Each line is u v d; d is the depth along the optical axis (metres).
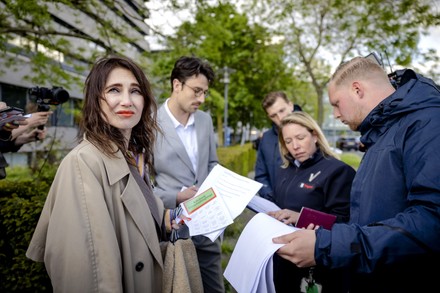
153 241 1.31
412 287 1.12
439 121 1.04
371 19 6.05
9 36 4.27
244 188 1.66
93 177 1.16
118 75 1.27
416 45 5.40
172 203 2.04
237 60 14.29
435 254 0.96
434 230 0.94
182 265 1.38
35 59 4.35
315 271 1.71
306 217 1.58
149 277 1.27
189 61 2.20
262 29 11.77
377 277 1.20
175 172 2.21
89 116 1.25
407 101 1.13
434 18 4.69
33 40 4.45
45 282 2.36
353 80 1.33
